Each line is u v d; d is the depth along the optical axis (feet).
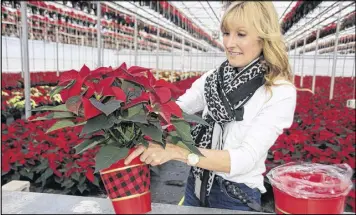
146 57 106.52
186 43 81.25
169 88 3.10
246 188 4.82
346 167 3.17
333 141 15.10
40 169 12.89
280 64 4.41
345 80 72.33
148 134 2.88
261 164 4.90
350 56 91.04
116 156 2.80
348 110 23.06
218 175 4.88
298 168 3.17
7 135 14.37
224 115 4.67
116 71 3.01
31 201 3.21
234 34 4.49
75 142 13.06
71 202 3.20
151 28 47.26
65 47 66.54
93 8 24.85
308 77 79.71
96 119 2.79
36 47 56.70
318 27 40.29
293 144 14.57
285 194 2.66
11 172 13.34
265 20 4.30
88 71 3.05
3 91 27.66
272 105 4.33
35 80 40.19
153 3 23.82
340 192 2.62
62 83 3.01
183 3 28.04
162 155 3.29
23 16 14.98
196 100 5.56
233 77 4.71
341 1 23.63
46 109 2.99
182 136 3.13
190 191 5.37
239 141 4.67
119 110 2.89
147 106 2.87
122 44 70.69
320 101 30.01
